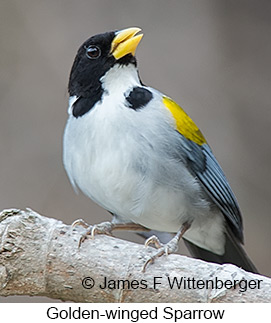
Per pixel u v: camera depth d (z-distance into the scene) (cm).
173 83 1628
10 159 1559
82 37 1659
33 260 791
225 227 1076
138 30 1004
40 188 1537
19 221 797
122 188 959
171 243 981
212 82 1638
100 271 789
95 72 987
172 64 1645
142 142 946
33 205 1520
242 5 1700
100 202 1016
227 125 1603
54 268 793
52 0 1688
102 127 948
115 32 1006
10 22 1659
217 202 1038
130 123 948
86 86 986
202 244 1107
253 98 1630
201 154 1022
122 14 1681
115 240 809
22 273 793
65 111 1605
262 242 1502
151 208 980
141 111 963
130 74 995
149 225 1025
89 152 955
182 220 1005
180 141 982
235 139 1595
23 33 1656
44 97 1612
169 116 984
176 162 970
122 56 988
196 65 1647
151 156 948
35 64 1636
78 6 1684
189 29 1677
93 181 973
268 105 1625
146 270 786
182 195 981
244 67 1656
